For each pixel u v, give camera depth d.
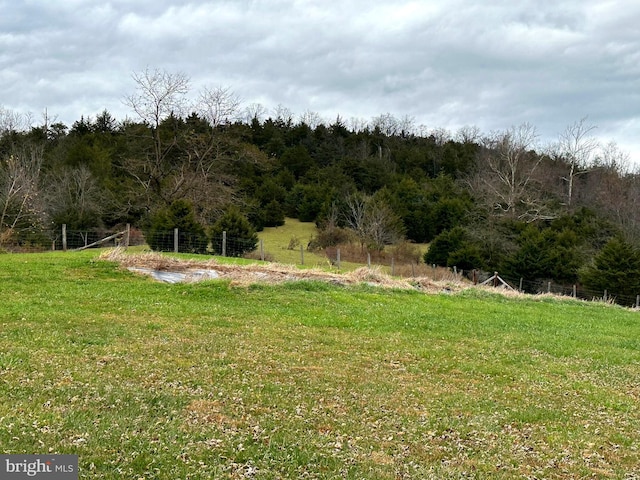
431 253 58.94
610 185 75.12
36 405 8.25
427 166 93.56
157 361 11.62
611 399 11.81
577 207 73.31
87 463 6.54
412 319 19.78
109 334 13.84
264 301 20.92
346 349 14.61
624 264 48.00
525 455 8.23
